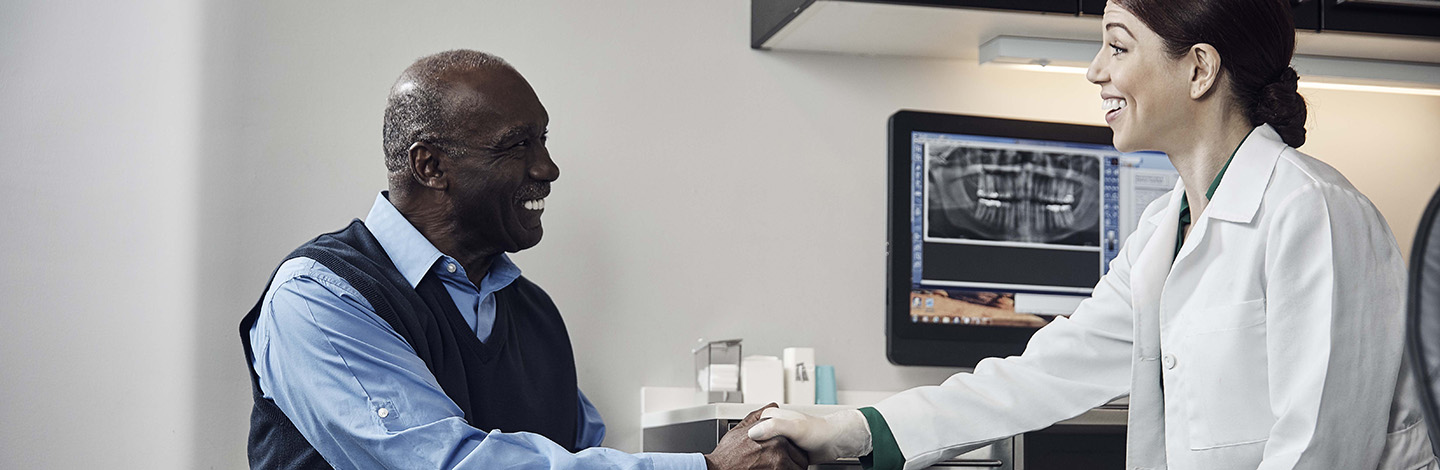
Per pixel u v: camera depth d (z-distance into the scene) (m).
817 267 2.68
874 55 2.76
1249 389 1.43
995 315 2.65
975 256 2.64
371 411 1.57
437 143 1.77
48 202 2.37
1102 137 2.73
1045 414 1.78
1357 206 1.38
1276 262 1.39
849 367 2.67
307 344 1.60
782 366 2.43
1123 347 1.79
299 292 1.64
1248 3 1.47
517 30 2.57
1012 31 2.52
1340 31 2.44
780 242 2.66
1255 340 1.43
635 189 2.59
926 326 2.61
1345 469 1.31
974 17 2.42
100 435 2.34
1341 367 1.31
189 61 2.43
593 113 2.59
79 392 2.34
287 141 2.45
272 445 1.69
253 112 2.44
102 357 2.35
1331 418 1.30
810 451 1.73
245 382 2.39
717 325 2.60
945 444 1.74
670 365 2.57
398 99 1.79
